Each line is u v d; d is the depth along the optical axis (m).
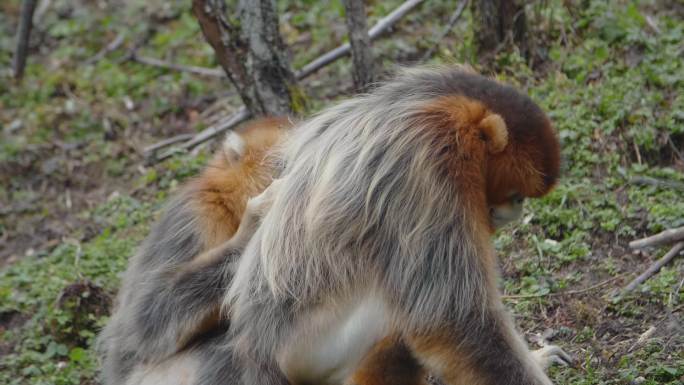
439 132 7.00
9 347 10.81
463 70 7.64
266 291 7.40
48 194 13.86
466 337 6.91
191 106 14.73
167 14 17.08
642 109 11.16
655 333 8.64
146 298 8.16
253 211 7.88
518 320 9.29
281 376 7.40
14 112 15.56
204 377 7.65
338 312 7.23
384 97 7.38
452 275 6.91
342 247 7.12
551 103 11.63
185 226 8.43
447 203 6.92
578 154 10.96
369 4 14.88
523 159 7.12
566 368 8.45
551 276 9.75
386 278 7.04
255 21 11.41
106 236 12.24
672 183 10.30
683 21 12.84
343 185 7.13
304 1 15.79
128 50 16.44
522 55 12.55
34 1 13.57
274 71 11.57
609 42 12.53
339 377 7.52
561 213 10.27
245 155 8.54
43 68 16.48
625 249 9.85
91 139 14.68
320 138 7.47
